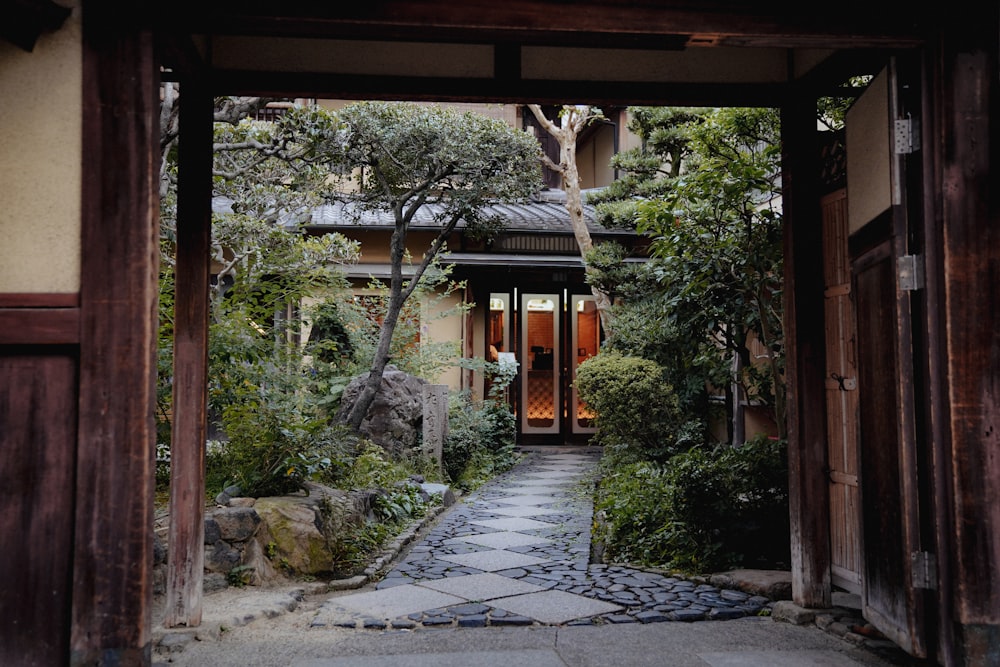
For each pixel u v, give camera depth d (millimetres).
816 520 4238
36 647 2930
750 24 3320
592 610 4285
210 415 6367
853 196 3988
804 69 4312
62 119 3027
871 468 3734
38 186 3008
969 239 3297
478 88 4320
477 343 13703
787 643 3770
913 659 3393
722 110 6070
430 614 4203
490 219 9258
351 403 9234
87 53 3033
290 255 7566
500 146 8328
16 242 2988
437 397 9406
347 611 4266
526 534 6512
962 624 3174
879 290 3631
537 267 12797
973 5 3354
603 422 9289
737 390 8664
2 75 3014
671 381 10055
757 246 5750
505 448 11578
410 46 4293
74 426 2984
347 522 5754
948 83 3330
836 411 4504
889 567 3525
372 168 8523
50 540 2959
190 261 4039
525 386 14102
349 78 4234
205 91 4086
